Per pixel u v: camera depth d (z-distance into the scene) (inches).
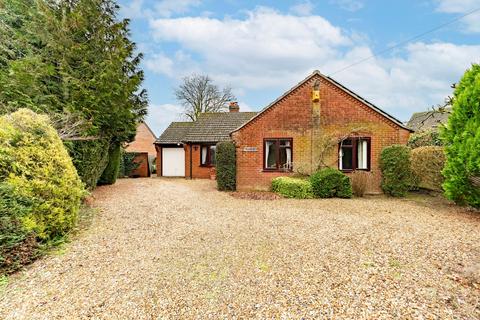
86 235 235.8
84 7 413.7
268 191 516.1
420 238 232.7
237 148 531.5
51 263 180.9
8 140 201.9
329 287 150.2
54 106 359.6
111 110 410.3
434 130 539.2
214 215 321.1
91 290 148.3
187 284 154.9
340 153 504.7
